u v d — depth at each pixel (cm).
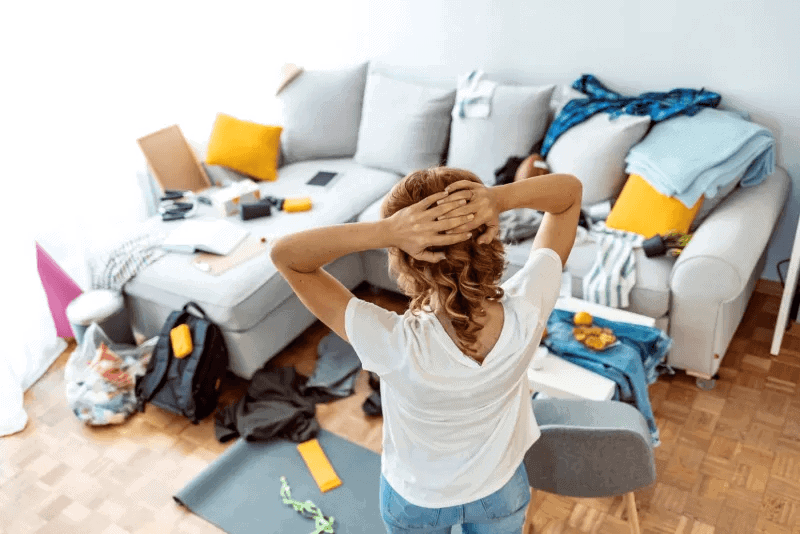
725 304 245
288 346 313
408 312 112
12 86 316
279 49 409
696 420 252
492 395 111
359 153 368
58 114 341
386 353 105
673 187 265
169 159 372
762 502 219
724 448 239
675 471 232
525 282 112
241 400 277
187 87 417
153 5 382
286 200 337
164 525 233
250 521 232
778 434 243
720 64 287
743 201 267
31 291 310
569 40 317
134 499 244
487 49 341
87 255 332
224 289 276
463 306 105
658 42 296
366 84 370
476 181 106
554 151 308
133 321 316
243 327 274
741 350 282
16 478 257
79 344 306
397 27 363
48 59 332
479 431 117
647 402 225
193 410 269
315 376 289
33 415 289
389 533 139
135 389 283
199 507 238
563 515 221
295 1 387
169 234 318
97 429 278
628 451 157
